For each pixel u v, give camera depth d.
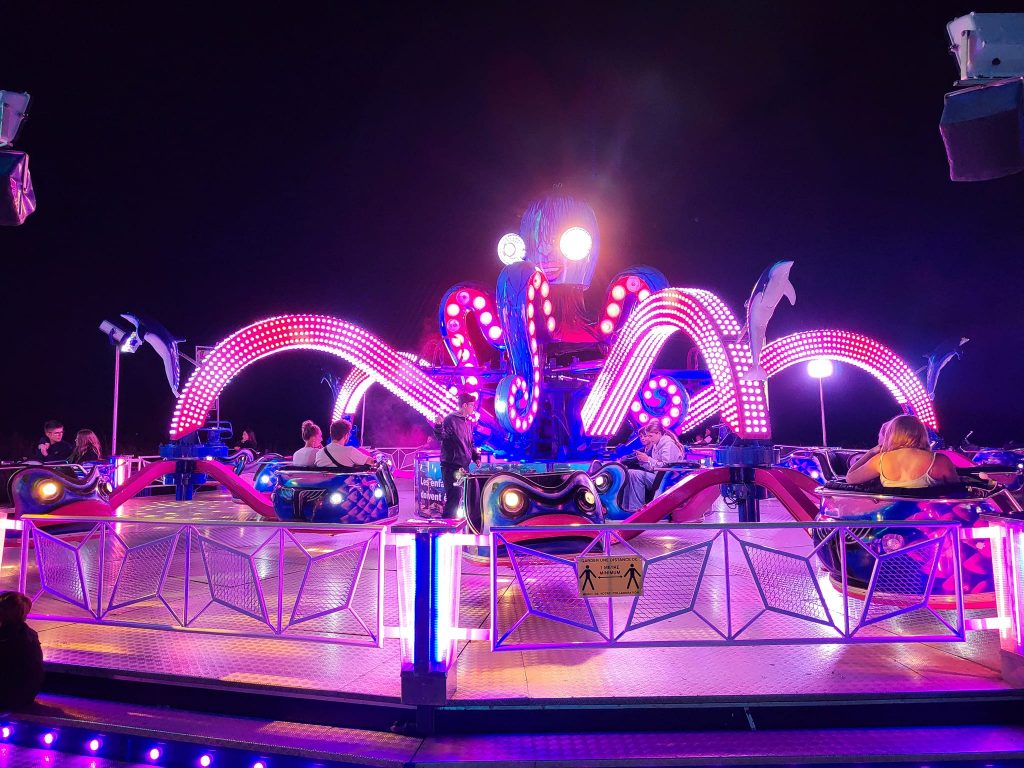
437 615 3.85
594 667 4.33
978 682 4.03
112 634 4.95
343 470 9.41
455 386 11.58
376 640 4.02
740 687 3.99
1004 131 4.68
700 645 4.09
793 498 7.66
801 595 5.79
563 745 3.69
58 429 10.42
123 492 9.84
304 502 9.30
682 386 11.91
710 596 5.77
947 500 5.16
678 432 12.34
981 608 5.10
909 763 3.52
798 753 3.58
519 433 9.48
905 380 12.29
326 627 5.04
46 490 8.20
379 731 3.88
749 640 4.09
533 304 9.54
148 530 9.42
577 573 4.15
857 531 5.33
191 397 10.42
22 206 5.68
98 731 3.91
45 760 3.83
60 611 5.45
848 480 5.80
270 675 4.18
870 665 4.32
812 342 11.82
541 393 9.99
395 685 4.02
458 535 3.99
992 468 6.39
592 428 10.03
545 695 3.90
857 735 3.77
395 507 10.20
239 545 8.47
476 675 4.20
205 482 14.07
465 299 11.66
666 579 6.41
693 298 8.02
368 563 7.21
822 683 4.04
